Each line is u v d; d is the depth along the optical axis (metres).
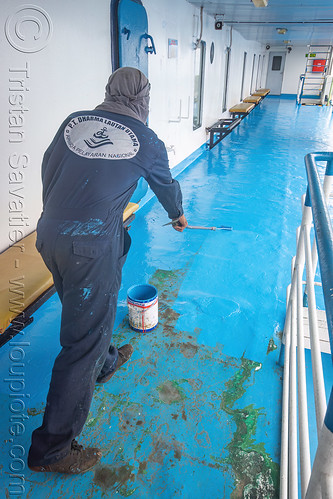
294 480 1.47
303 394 1.45
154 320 2.63
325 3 5.52
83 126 1.58
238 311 2.88
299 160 7.78
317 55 20.67
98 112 1.63
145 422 1.98
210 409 2.06
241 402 2.10
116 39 3.79
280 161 7.74
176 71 5.97
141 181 4.57
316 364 1.09
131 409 2.05
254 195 5.72
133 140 1.57
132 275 3.40
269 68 22.45
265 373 2.30
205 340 2.58
